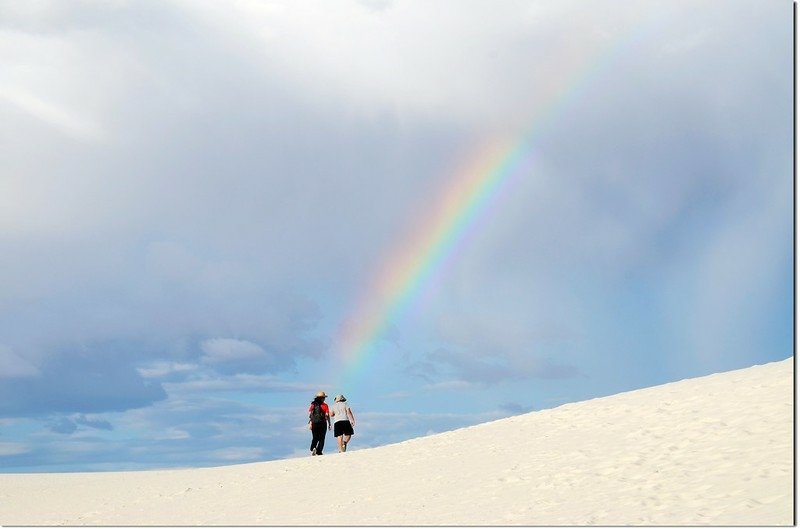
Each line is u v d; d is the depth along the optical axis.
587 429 20.86
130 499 24.20
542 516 14.00
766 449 14.92
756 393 19.12
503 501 15.87
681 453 16.23
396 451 25.03
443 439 25.16
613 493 14.65
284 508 19.22
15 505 25.11
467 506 16.03
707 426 17.59
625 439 18.62
